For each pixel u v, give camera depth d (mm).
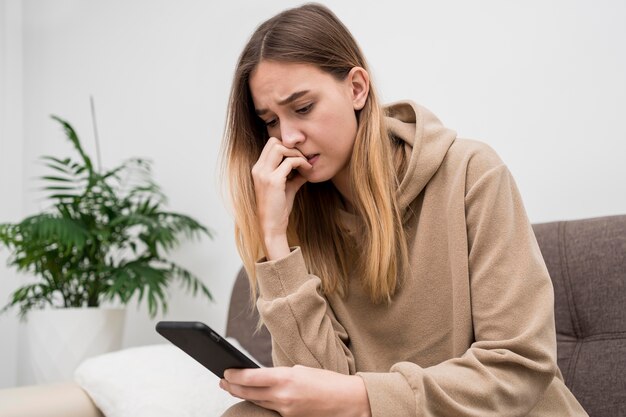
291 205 1058
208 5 2344
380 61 1911
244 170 1081
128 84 2539
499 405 824
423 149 1041
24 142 2807
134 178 2473
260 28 1021
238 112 1070
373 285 1023
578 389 1252
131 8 2564
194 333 737
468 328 952
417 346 1052
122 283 1899
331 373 823
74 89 2691
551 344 855
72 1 2742
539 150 1619
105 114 2590
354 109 1037
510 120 1669
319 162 1008
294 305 945
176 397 1321
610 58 1530
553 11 1618
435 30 1814
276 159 1022
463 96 1752
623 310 1246
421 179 1032
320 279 1067
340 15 2006
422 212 1043
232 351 774
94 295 2100
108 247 2141
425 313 1037
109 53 2607
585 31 1568
